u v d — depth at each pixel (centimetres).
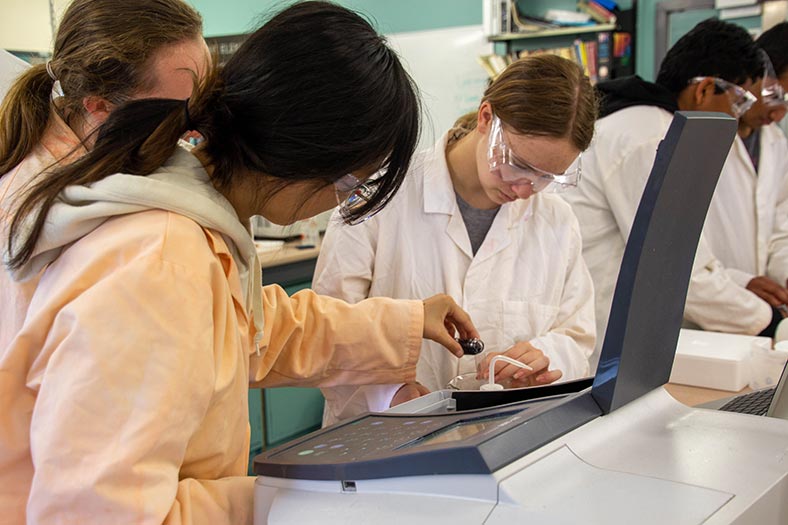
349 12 76
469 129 163
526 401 79
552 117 126
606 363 73
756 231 240
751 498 59
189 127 76
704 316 214
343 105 72
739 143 234
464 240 154
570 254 163
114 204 71
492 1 465
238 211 84
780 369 145
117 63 105
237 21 538
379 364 115
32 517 65
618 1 455
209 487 75
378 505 65
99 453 64
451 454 62
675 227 73
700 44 207
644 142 200
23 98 92
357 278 155
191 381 68
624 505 58
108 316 66
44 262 75
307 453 76
